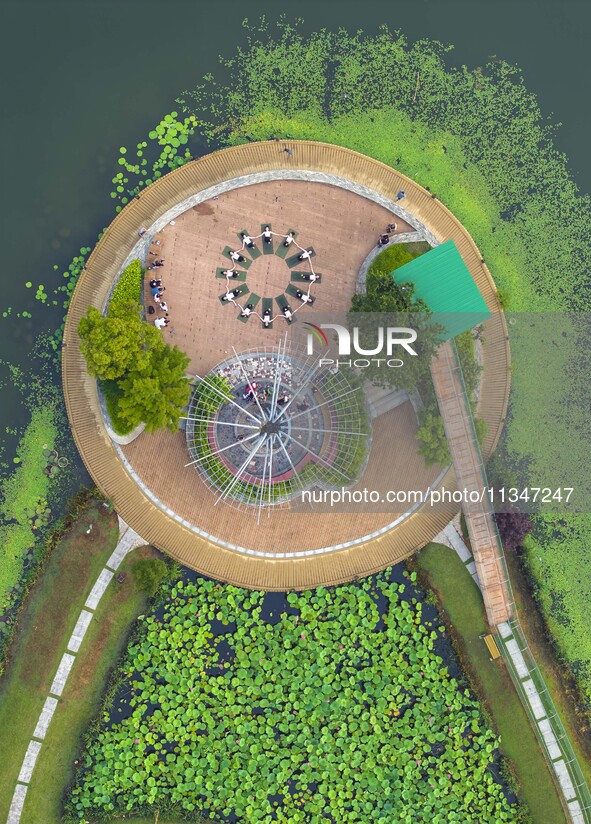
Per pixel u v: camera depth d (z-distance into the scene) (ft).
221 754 146.51
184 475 148.56
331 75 159.02
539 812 148.46
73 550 149.07
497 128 160.56
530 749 149.28
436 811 147.13
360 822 146.10
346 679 148.05
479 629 150.10
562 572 154.71
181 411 138.62
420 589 150.92
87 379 149.38
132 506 148.66
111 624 147.95
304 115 157.69
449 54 160.86
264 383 149.07
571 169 161.27
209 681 147.13
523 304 157.58
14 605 149.59
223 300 149.38
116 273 150.00
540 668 152.35
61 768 146.10
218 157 152.46
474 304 147.54
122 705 147.95
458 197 158.30
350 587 149.69
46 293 153.48
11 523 151.12
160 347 136.87
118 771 145.59
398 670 148.36
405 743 147.23
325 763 146.72
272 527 149.59
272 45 158.81
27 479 151.74
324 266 150.71
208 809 146.51
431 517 150.20
